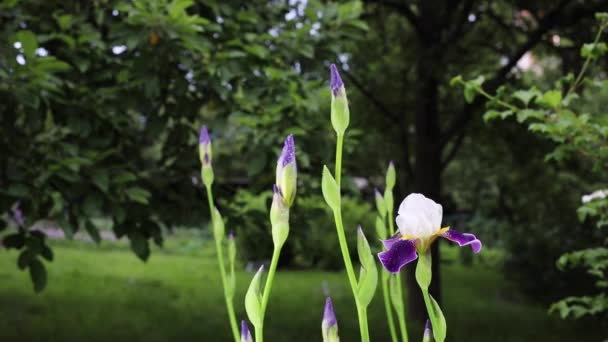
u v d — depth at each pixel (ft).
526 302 36.94
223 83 14.11
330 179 4.42
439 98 35.47
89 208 13.65
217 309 30.86
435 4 28.12
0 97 13.14
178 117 15.75
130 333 24.40
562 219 35.22
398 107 33.06
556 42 29.32
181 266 48.06
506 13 32.50
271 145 14.66
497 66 35.35
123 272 42.68
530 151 31.09
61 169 13.33
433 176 29.12
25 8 14.84
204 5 15.88
